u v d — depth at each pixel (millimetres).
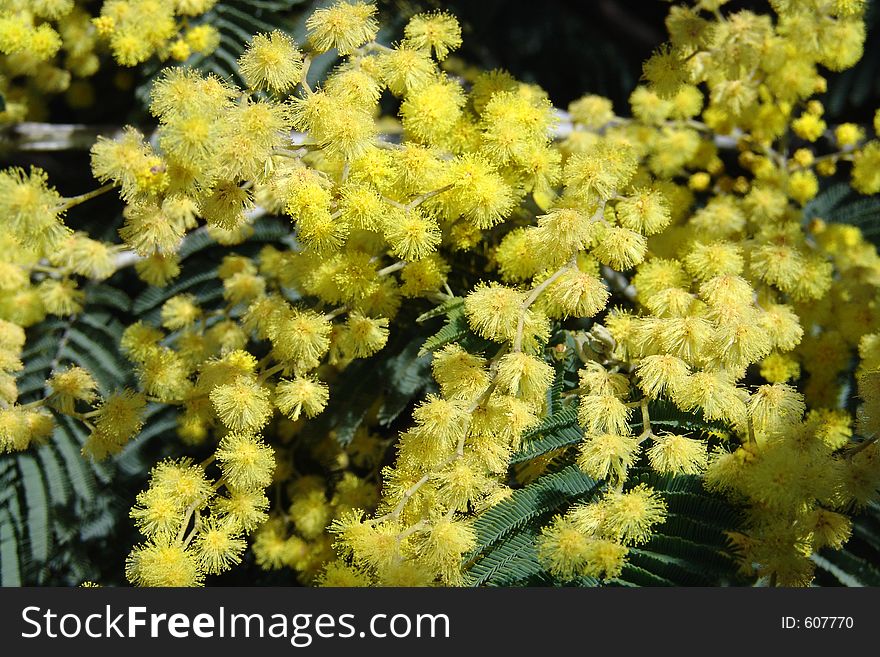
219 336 369
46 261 384
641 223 336
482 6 393
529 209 356
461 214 336
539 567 321
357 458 384
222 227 324
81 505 373
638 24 437
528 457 330
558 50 422
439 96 337
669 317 332
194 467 337
